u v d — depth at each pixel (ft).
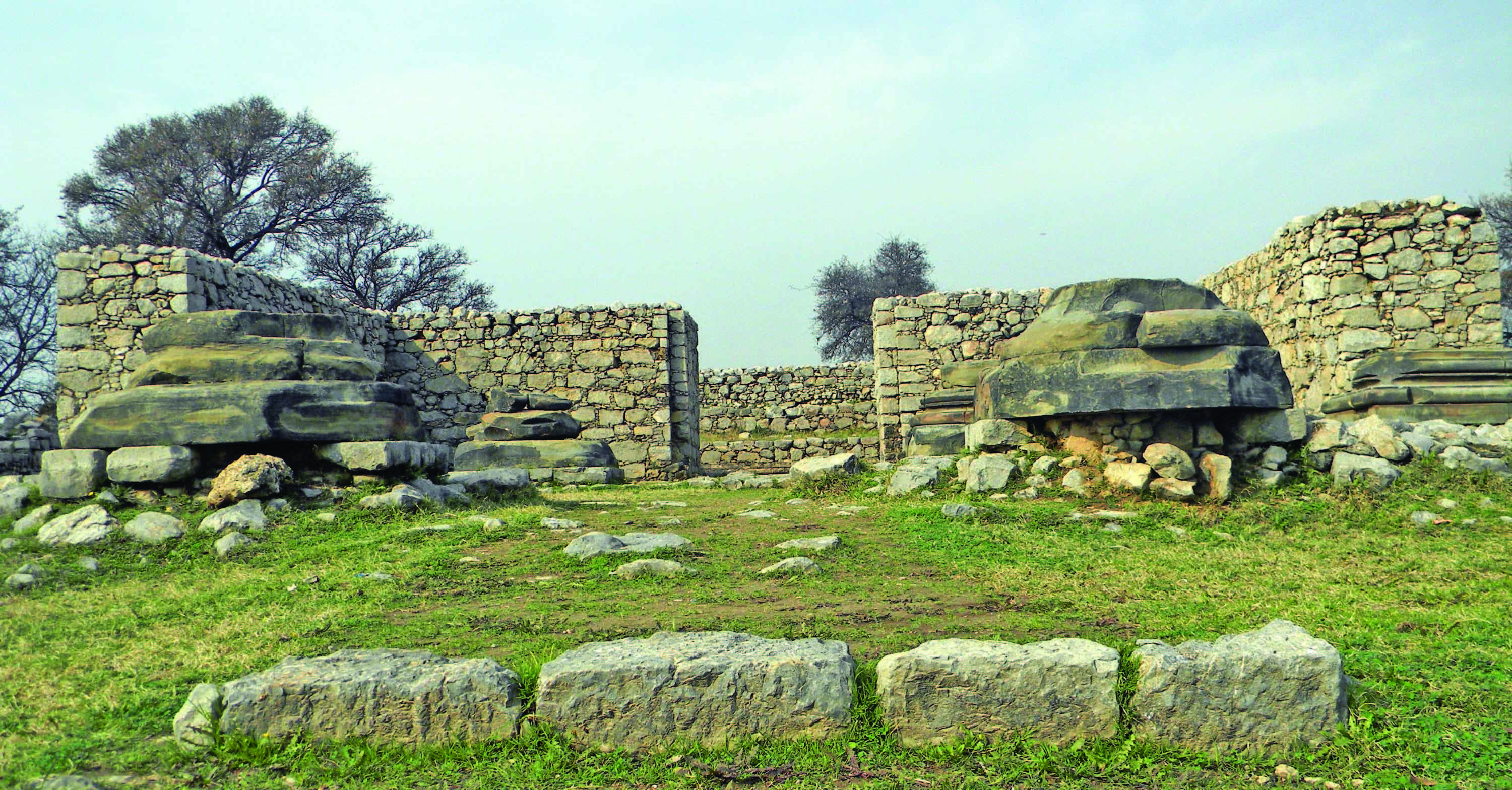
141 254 45.52
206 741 11.51
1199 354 31.71
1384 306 42.50
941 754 11.44
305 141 94.73
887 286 127.65
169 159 88.58
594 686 11.70
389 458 28.96
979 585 20.33
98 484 27.07
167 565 22.79
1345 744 11.48
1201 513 28.19
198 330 31.12
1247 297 52.54
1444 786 10.52
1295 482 30.48
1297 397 45.93
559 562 22.53
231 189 91.50
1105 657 11.89
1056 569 21.90
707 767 11.18
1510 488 28.45
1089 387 31.53
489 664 12.07
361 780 10.88
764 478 45.55
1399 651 14.75
